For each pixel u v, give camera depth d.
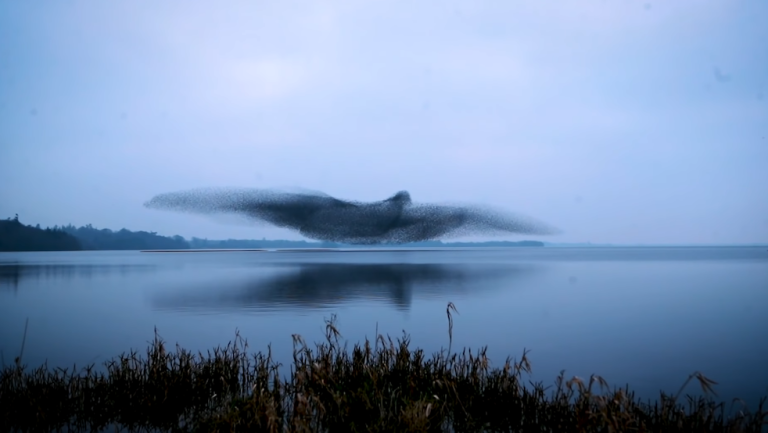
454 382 7.62
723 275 29.38
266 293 20.30
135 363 8.54
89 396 7.58
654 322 14.70
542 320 14.85
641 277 28.17
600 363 10.34
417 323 14.24
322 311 16.09
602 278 27.39
